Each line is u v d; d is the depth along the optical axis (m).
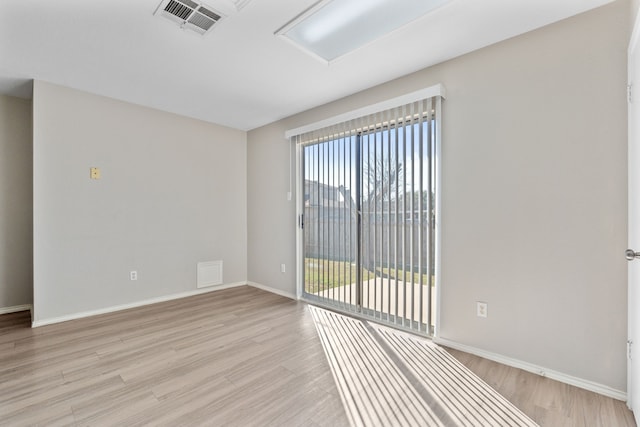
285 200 4.06
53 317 3.01
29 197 3.46
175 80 2.92
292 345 2.52
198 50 2.38
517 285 2.15
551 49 2.01
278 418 1.63
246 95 3.27
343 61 2.52
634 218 1.63
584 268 1.90
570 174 1.95
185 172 4.00
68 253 3.10
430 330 2.62
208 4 1.85
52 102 2.99
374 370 2.12
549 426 1.56
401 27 2.06
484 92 2.30
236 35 2.17
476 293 2.35
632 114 1.66
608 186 1.82
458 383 1.96
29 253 3.45
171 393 1.85
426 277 2.64
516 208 2.16
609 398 1.78
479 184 2.33
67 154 3.08
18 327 2.88
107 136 3.34
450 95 2.48
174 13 1.94
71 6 1.85
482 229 2.31
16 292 3.39
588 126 1.88
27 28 2.07
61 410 1.68
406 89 2.77
